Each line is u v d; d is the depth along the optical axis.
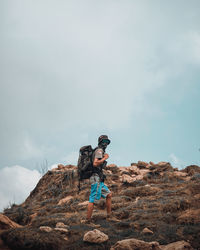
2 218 5.39
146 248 4.27
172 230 5.27
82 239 4.96
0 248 4.39
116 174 13.33
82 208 8.26
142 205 7.59
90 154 6.48
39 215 8.23
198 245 4.56
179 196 8.34
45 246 4.49
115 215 6.95
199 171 13.18
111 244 4.73
